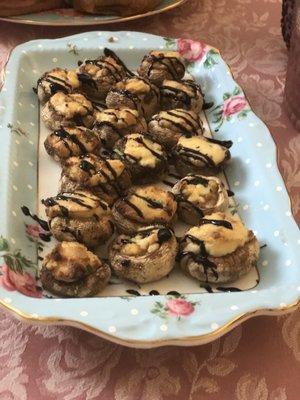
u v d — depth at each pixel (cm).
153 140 35
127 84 38
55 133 34
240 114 37
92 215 29
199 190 31
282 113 40
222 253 27
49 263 26
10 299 24
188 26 48
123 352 25
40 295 26
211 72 41
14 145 33
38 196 32
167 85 39
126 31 44
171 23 48
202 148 34
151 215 29
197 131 36
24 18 44
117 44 42
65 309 24
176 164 34
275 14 49
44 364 25
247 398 24
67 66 41
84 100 37
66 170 32
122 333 23
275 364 25
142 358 25
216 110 39
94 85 39
